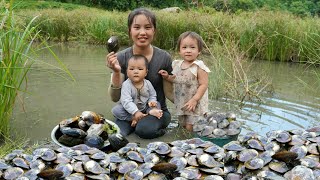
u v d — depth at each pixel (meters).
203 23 7.91
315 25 7.16
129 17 3.06
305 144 1.89
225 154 1.82
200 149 1.88
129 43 8.92
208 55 6.20
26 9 11.05
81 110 3.36
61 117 3.16
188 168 1.75
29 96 3.71
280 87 4.46
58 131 2.64
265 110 3.47
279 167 1.69
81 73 4.91
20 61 2.94
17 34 2.92
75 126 2.65
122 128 2.92
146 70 2.96
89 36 9.20
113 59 2.87
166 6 20.88
